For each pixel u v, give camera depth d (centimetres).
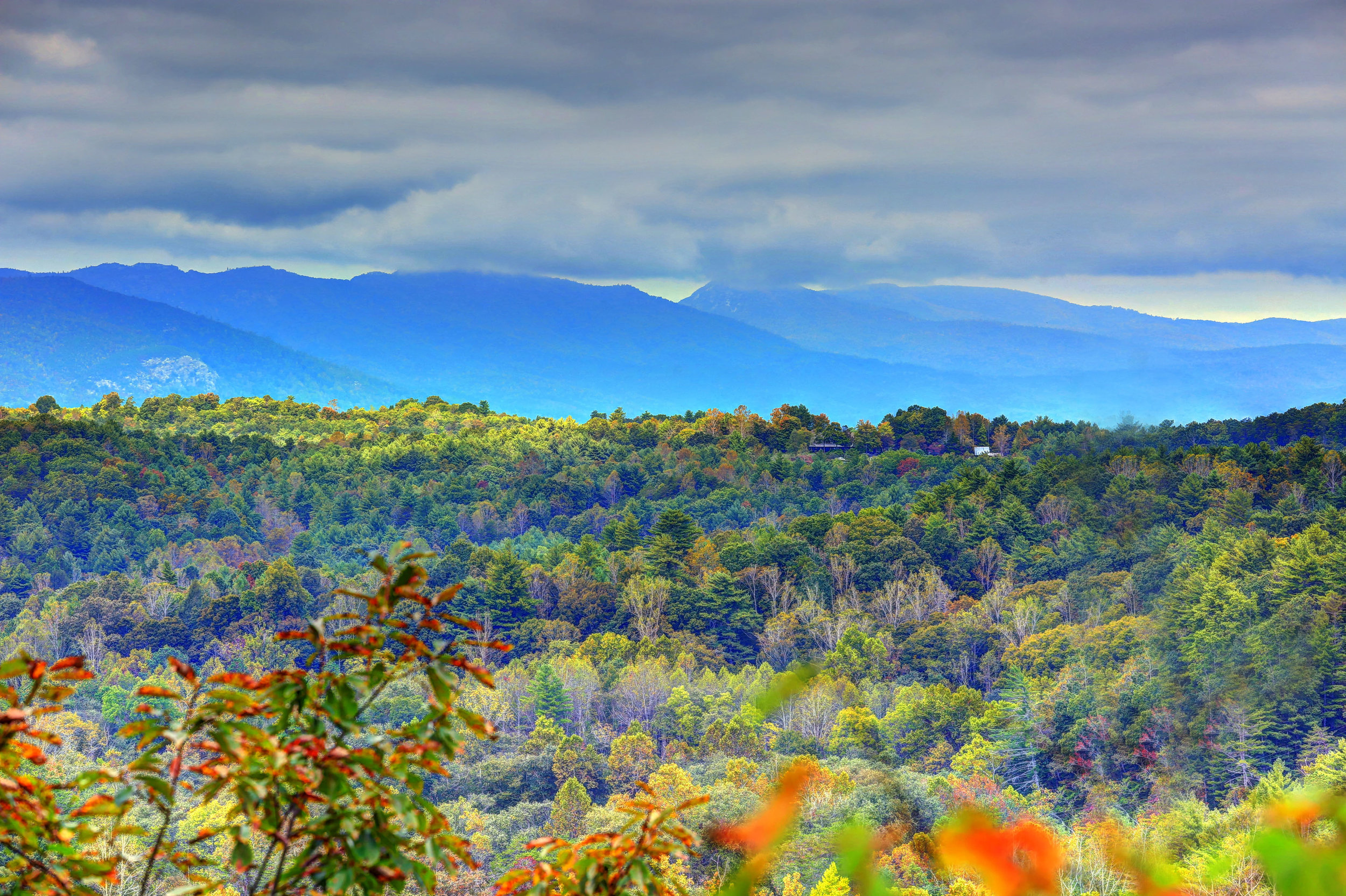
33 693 341
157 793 344
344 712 347
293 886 348
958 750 4412
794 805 247
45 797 341
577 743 8500
